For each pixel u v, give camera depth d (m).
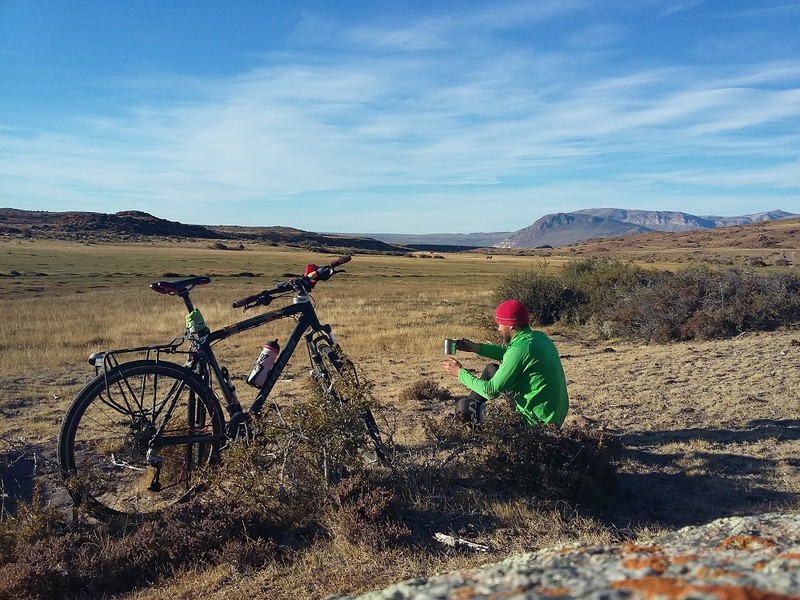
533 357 4.95
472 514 4.15
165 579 3.73
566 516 4.16
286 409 4.77
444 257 148.12
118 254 88.50
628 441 6.11
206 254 102.19
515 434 4.59
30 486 5.56
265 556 3.79
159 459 4.68
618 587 1.28
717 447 5.82
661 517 4.28
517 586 1.48
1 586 3.59
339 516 3.94
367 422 4.70
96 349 15.66
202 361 4.86
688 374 9.61
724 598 1.11
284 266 71.06
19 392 10.81
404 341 16.44
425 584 1.70
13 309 25.12
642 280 20.09
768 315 14.78
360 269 72.94
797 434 6.18
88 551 3.95
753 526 2.03
